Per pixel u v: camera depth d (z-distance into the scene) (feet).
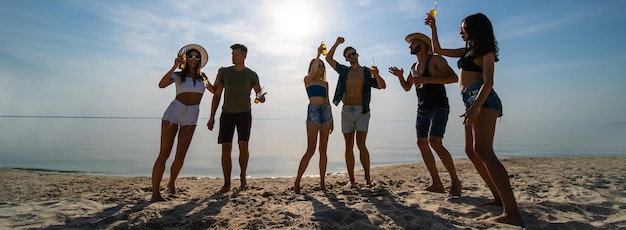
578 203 12.05
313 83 16.12
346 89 17.17
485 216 10.34
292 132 162.91
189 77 14.58
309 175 28.89
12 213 11.15
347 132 17.15
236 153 52.26
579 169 23.93
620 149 61.31
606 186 15.81
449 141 88.17
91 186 17.83
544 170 23.67
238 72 17.08
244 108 17.11
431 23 12.87
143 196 14.69
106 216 10.91
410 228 9.34
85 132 128.36
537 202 12.42
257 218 10.45
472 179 19.57
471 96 10.18
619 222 9.80
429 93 14.29
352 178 17.17
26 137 90.84
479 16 9.83
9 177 22.04
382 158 47.93
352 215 10.38
